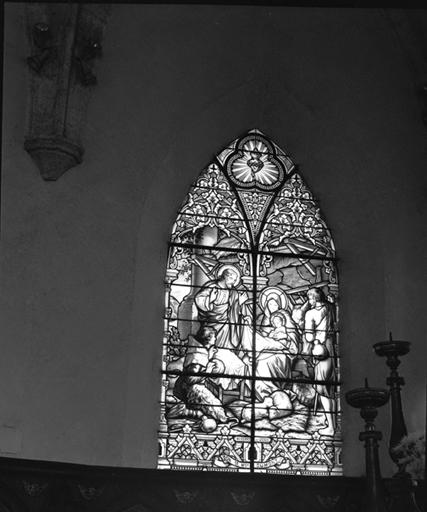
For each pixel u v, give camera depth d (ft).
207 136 48.57
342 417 45.91
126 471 40.50
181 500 40.86
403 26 47.37
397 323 46.42
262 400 45.52
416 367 45.68
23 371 40.98
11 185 42.75
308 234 49.01
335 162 49.44
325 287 48.32
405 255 47.70
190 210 47.88
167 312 45.88
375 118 49.37
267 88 49.65
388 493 30.86
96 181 44.83
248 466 44.21
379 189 48.70
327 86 49.47
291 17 48.67
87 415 41.75
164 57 47.29
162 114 47.14
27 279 42.16
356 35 48.98
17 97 43.57
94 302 43.39
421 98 48.21
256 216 48.73
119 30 46.03
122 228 44.98
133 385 43.34
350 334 47.29
